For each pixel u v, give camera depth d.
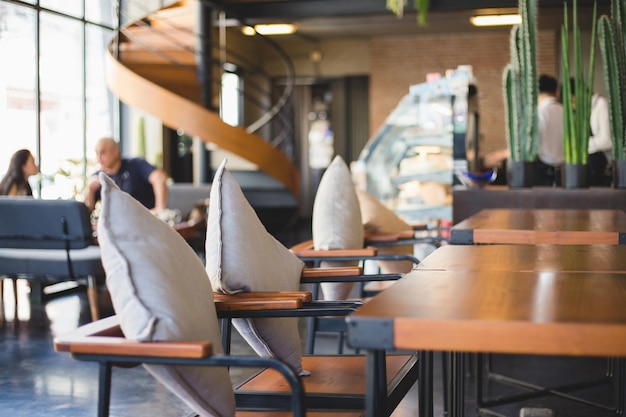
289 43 17.41
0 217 6.39
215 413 2.18
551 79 7.21
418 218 8.11
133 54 11.63
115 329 2.18
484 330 1.61
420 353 2.59
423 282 2.18
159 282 2.09
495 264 2.62
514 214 4.83
